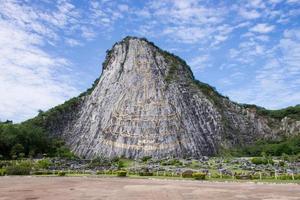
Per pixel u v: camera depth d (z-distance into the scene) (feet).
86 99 486.38
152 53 478.18
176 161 294.66
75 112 476.13
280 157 313.73
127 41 499.10
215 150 415.03
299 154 325.62
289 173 189.67
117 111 424.87
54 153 379.96
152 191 123.75
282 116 496.23
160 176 202.28
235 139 448.65
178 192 120.16
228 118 475.31
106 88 465.88
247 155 389.19
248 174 188.55
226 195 110.73
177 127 405.80
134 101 427.33
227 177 186.09
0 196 111.55
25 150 359.66
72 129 455.22
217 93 512.22
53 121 457.68
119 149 393.29
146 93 432.25
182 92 448.65
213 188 133.49
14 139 353.51
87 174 222.28
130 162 328.70
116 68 478.18
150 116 411.95
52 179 182.70
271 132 479.00
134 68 460.14
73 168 259.39
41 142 384.06
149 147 388.16
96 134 422.82
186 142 398.21
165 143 389.60
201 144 407.85
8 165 247.09
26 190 128.47
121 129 408.46
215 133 434.30
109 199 103.14
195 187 137.90
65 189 131.64
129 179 184.03
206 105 454.81
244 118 488.44
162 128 401.29
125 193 118.21
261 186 141.18
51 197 108.47
